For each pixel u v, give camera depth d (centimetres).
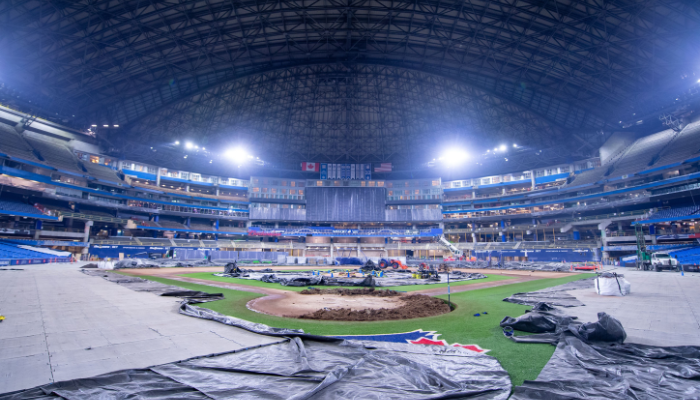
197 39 4641
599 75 4644
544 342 747
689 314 1077
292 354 615
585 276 3159
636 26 3684
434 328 936
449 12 4291
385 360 584
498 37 4578
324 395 438
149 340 718
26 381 480
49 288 1680
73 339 723
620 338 700
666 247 4900
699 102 4800
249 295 1708
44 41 3988
